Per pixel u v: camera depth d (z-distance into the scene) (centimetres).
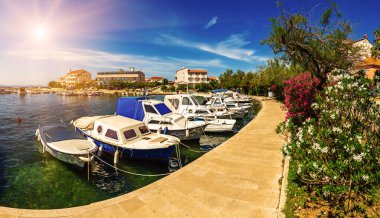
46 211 557
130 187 886
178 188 661
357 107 479
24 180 939
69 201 778
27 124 2272
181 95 2008
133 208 567
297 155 489
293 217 441
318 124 525
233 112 2266
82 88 12925
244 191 628
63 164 1095
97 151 1146
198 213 537
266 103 3419
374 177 373
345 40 834
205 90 7862
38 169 1052
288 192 527
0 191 845
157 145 1057
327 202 465
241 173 749
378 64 1825
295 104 1098
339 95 487
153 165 1104
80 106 4256
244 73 6644
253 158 891
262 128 1485
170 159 1197
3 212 552
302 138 480
